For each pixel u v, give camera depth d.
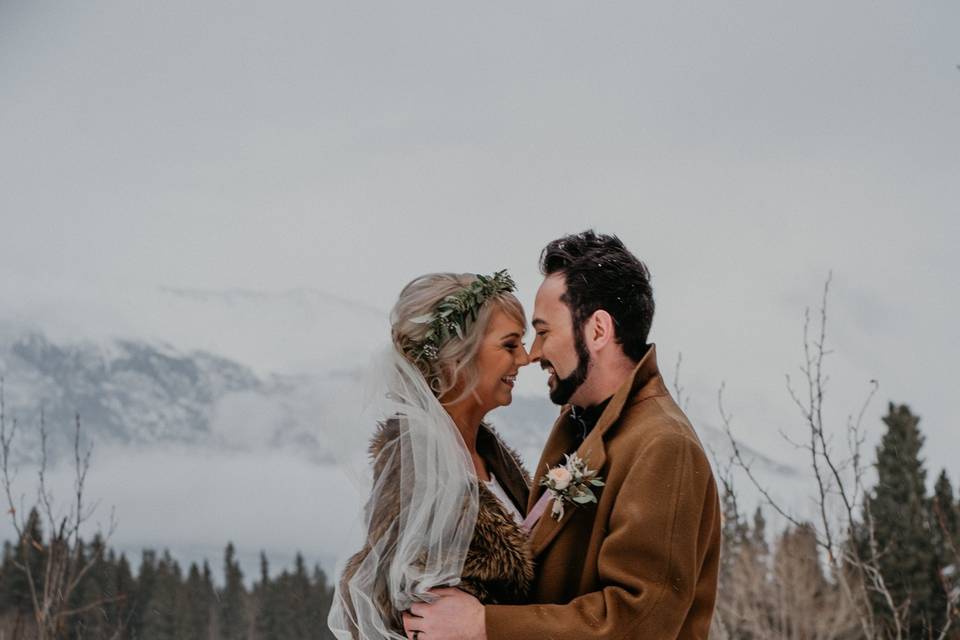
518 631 2.22
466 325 2.55
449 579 2.28
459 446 2.38
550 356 2.52
